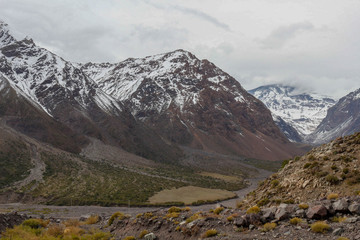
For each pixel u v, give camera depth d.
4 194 115.44
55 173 157.00
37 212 84.06
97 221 38.81
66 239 26.62
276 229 18.70
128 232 27.12
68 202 111.56
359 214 17.88
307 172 32.41
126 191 136.88
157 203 116.06
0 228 29.08
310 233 17.05
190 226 22.38
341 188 27.12
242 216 20.86
